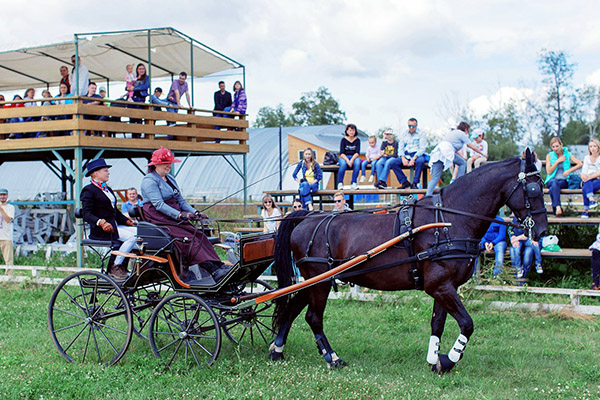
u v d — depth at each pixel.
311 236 6.73
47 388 5.82
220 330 6.28
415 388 5.77
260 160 35.53
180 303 7.89
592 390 5.69
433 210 6.28
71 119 13.70
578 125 50.59
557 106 50.59
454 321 8.48
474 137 12.66
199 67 18.27
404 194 12.52
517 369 6.40
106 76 19.73
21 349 7.28
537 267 10.07
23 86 20.75
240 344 7.45
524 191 6.05
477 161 12.55
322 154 33.88
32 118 15.44
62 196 16.52
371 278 6.46
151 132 14.82
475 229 6.16
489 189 6.14
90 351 7.25
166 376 6.11
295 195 12.50
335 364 6.52
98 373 6.22
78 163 13.60
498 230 10.12
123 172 33.94
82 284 7.20
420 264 6.18
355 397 5.50
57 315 9.17
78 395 5.74
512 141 46.50
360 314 8.96
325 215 6.84
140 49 16.64
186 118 15.62
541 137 50.34
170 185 7.29
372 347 7.33
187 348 6.57
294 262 7.13
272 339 7.70
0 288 11.42
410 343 7.46
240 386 5.85
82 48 15.97
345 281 6.71
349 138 13.21
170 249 6.65
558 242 11.16
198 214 6.77
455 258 6.04
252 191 33.16
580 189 11.10
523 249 10.11
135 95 15.07
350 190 11.92
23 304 9.95
